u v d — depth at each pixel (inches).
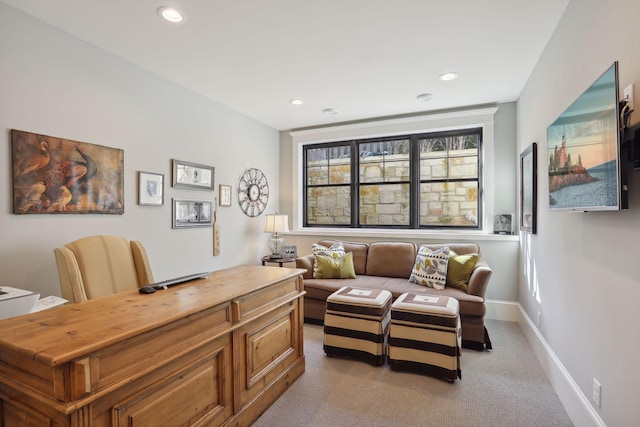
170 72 117.2
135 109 110.8
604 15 59.8
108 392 43.9
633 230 50.5
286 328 89.2
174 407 55.4
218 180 149.0
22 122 82.0
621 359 54.2
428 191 170.4
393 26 88.5
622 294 53.9
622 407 53.8
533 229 108.9
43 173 86.0
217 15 83.4
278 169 195.6
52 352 39.8
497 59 107.2
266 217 171.6
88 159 96.5
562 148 71.6
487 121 151.8
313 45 98.7
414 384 90.4
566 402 78.0
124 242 94.0
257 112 163.6
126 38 94.6
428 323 94.1
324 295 136.2
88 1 77.6
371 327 102.3
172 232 125.6
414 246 153.1
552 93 91.8
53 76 88.3
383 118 173.2
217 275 87.7
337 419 75.0
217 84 128.2
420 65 111.8
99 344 42.6
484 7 80.3
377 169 181.6
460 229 164.4
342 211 189.6
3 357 46.0
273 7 80.1
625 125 50.9
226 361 67.2
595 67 63.7
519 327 135.6
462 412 77.6
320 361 104.9
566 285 80.3
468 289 120.3
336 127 182.5
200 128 138.8
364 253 159.8
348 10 81.4
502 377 94.2
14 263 80.9
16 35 80.9
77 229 94.3
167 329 54.1
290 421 74.4
